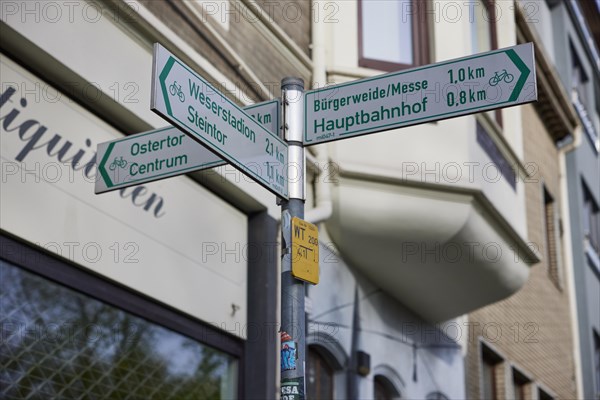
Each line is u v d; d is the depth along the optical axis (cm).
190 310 757
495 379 1365
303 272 484
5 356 609
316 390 936
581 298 1769
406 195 950
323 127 518
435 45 1027
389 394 1067
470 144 993
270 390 806
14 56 643
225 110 483
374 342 1027
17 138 632
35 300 636
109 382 682
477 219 998
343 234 960
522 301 1480
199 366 769
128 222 710
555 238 1711
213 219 804
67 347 654
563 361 1639
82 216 670
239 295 820
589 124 2041
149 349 721
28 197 631
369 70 983
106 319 688
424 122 503
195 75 472
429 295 1081
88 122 692
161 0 754
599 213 2039
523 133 1586
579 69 2098
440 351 1171
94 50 682
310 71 966
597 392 1748
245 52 868
